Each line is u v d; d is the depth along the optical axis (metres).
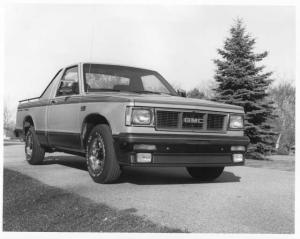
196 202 4.37
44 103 7.24
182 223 3.67
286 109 33.47
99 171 5.38
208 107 5.32
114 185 5.26
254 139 16.62
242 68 16.50
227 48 17.11
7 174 6.30
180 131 5.08
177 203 4.31
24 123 8.16
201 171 6.00
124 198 4.50
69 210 4.14
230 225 3.65
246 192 4.93
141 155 4.85
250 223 3.71
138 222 3.65
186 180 5.95
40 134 7.34
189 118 5.18
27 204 4.54
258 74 17.02
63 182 5.55
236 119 5.56
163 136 4.94
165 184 5.45
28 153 7.81
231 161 5.47
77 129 6.01
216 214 3.95
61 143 6.64
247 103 16.47
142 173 6.72
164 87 6.95
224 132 5.44
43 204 4.45
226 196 4.68
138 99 4.94
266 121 16.97
